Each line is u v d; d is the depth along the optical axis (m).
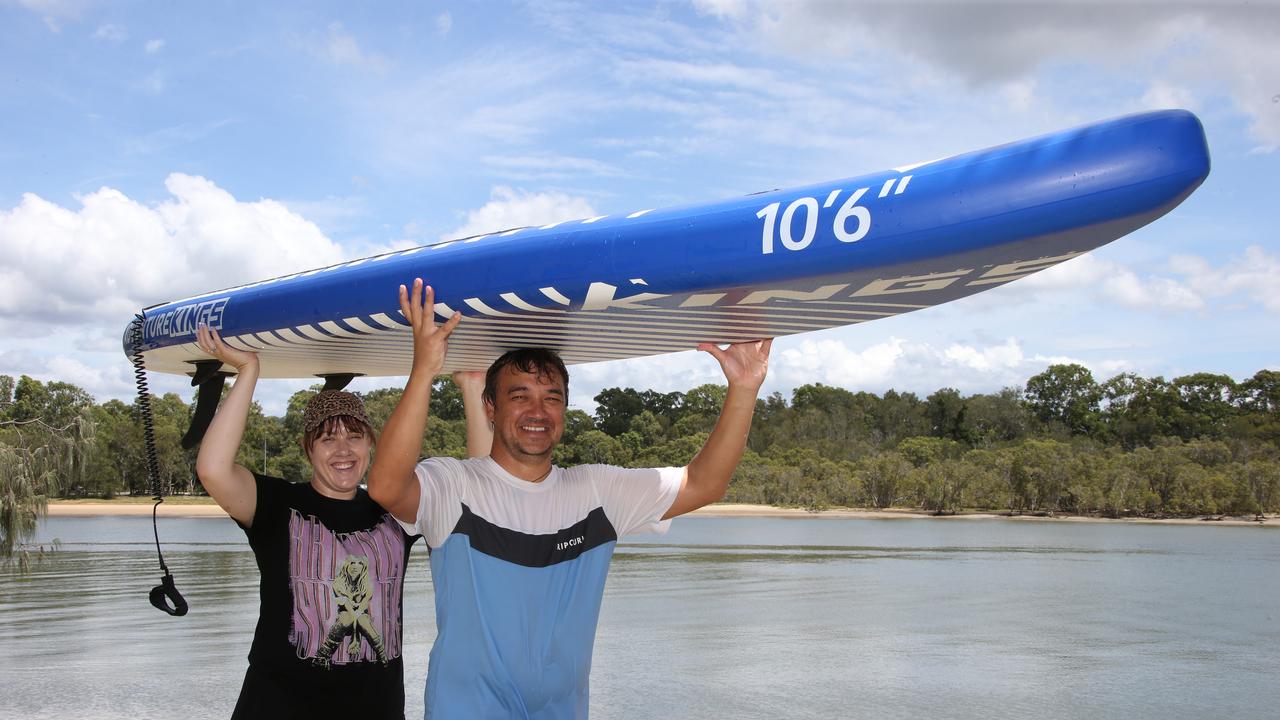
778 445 89.06
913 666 14.61
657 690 12.70
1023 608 21.67
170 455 76.38
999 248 1.94
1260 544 45.16
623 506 2.64
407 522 2.42
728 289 2.26
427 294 2.38
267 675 2.55
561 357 3.21
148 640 15.28
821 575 28.58
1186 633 18.45
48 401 71.50
